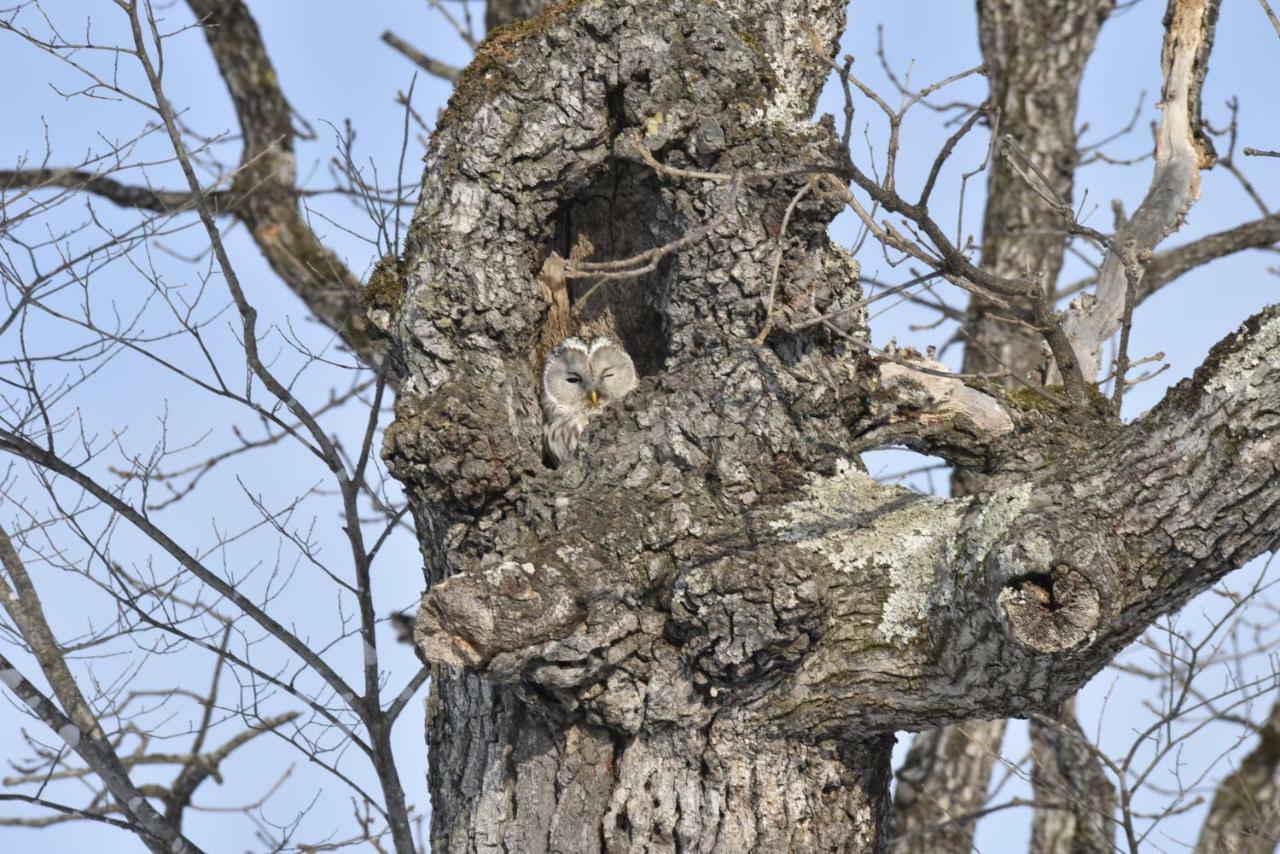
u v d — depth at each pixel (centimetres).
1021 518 844
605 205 1111
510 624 910
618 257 1134
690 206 1014
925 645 912
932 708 932
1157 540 829
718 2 1053
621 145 1018
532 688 968
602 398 1245
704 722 969
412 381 1045
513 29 1067
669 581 949
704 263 1010
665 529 959
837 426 1027
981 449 1120
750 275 1002
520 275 1054
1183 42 1230
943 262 891
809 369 1024
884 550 942
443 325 1038
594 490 980
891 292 912
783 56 1047
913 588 924
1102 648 857
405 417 1012
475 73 1055
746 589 918
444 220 1047
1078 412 1045
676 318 1027
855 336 1034
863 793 1001
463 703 1056
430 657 917
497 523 1016
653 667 954
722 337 1007
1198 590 848
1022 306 1011
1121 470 841
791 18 1058
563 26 1038
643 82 1020
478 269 1043
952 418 1114
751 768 973
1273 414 800
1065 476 859
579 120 1034
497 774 1024
